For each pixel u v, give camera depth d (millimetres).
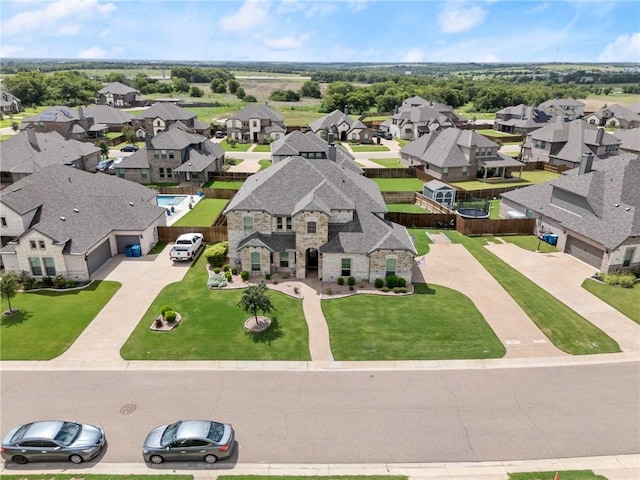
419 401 25250
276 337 31156
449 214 54344
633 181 45469
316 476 20469
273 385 26484
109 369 27797
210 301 35906
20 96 163125
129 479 20344
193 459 21266
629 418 24094
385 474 20609
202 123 122000
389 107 174250
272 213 39438
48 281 38000
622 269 40969
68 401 25109
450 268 42656
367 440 22531
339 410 24531
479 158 78750
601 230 42250
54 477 20531
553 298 36812
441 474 20641
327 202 39094
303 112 170125
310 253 41344
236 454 21672
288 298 36406
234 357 29031
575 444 22406
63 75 193875
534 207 52406
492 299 36562
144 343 30359
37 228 37625
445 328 32344
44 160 67812
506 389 26266
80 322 32750
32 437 21172
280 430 23094
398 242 37750
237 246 40969
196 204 63219
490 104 189375
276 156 64188
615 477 20516
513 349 30031
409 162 89438
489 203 63156
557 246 48062
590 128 87625
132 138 107500
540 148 91312
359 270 38688
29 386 26281
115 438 22672
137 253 44312
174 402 25078
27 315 33656
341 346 30250
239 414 24188
